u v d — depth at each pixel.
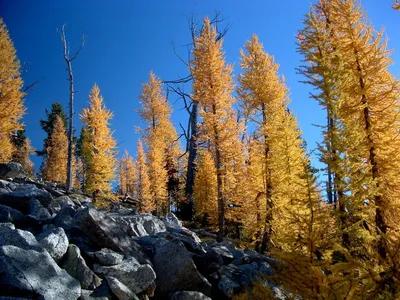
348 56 12.53
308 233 5.99
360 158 10.59
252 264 10.01
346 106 12.06
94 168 28.56
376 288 4.70
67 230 7.67
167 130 41.09
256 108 21.20
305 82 12.02
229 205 25.45
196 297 7.39
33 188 10.34
